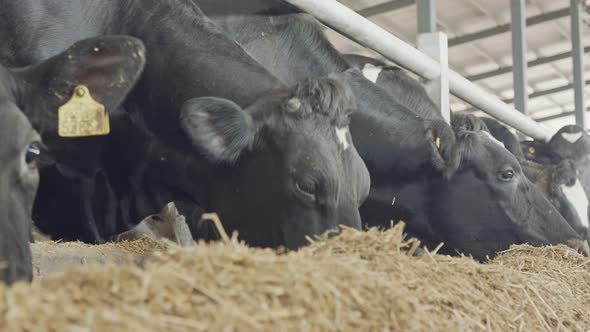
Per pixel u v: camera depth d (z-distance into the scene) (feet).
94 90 11.71
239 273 7.39
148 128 16.05
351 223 13.30
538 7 55.77
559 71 63.46
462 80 24.95
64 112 11.51
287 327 7.19
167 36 16.01
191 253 7.52
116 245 15.92
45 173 16.29
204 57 15.71
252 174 13.80
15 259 9.38
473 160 20.18
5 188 9.76
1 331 5.77
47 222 16.75
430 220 19.81
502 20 55.31
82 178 16.56
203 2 18.95
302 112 13.71
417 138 19.12
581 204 27.94
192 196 15.70
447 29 57.00
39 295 6.23
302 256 8.38
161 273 6.95
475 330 10.16
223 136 13.73
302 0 18.13
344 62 20.10
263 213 13.66
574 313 13.12
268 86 15.26
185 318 6.64
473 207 20.02
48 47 15.46
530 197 20.72
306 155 13.35
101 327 6.02
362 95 19.31
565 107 69.62
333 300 7.74
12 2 15.34
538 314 11.72
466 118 21.80
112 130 16.38
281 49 19.51
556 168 28.27
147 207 16.69
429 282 9.95
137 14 16.29
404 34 56.13
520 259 17.30
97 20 16.15
